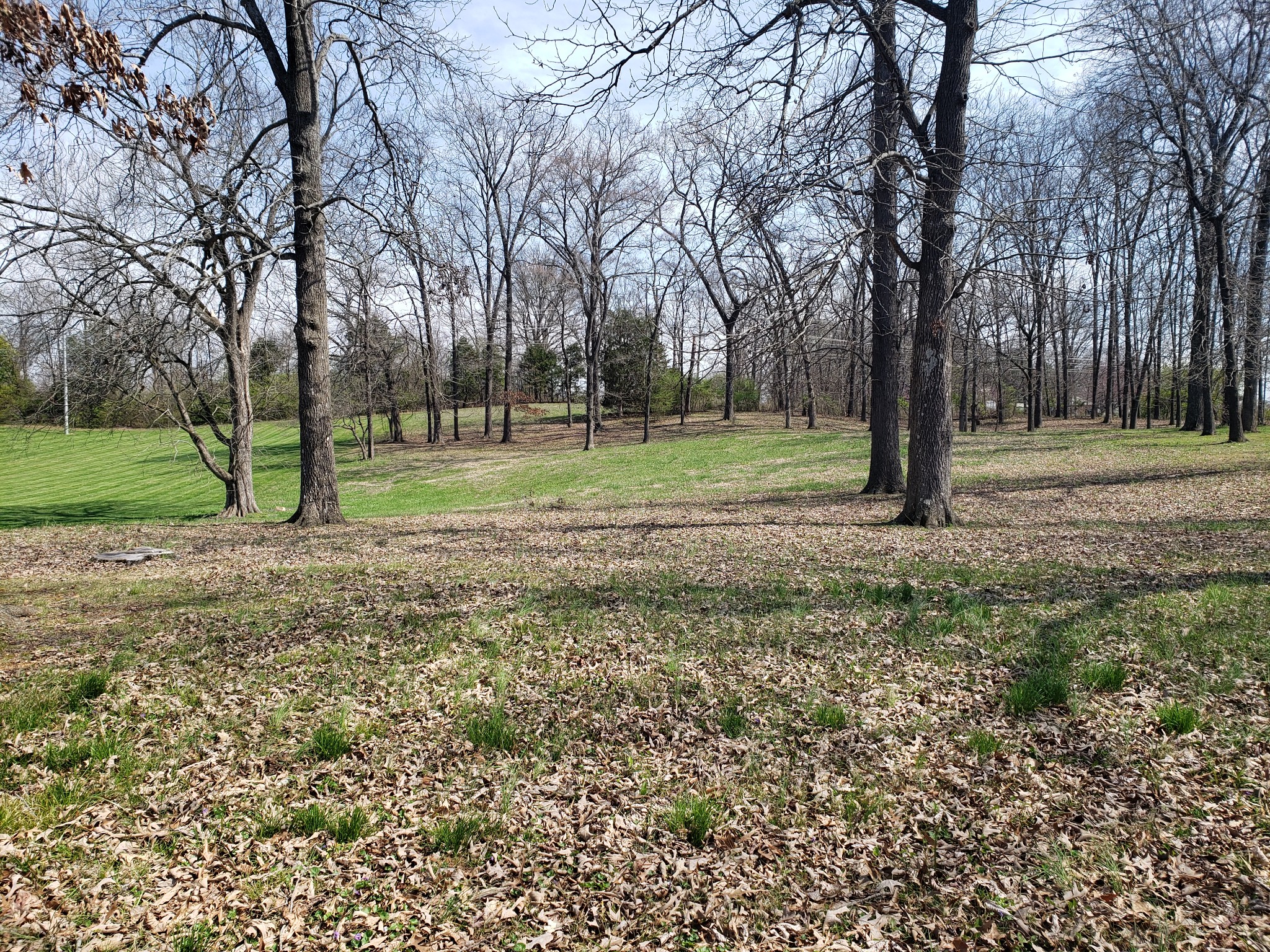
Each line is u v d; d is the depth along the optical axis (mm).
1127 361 33375
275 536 12562
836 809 3590
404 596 7699
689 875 3146
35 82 5246
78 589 8602
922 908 2906
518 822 3553
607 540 11258
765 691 4961
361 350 25250
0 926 2805
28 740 4363
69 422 18406
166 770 4055
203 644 6234
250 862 3271
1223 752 3887
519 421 52906
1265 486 14414
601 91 8523
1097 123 21453
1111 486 16016
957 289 9422
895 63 9719
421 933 2836
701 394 54500
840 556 9156
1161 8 18281
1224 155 21984
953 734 4281
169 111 6074
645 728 4488
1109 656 5246
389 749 4293
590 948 2744
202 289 12273
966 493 16203
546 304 54969
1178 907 2826
